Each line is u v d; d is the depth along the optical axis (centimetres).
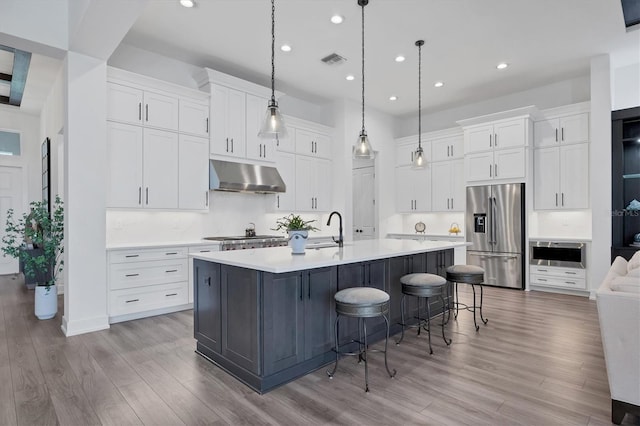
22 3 308
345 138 625
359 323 296
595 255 468
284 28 390
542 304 447
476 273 346
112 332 340
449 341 316
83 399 216
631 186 473
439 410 204
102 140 356
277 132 297
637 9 366
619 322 186
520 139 537
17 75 493
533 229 548
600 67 462
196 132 454
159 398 218
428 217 709
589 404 209
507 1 341
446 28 390
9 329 347
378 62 477
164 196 424
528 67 494
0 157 640
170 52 449
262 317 227
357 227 728
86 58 346
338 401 214
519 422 191
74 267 336
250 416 198
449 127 682
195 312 293
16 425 190
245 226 547
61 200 453
